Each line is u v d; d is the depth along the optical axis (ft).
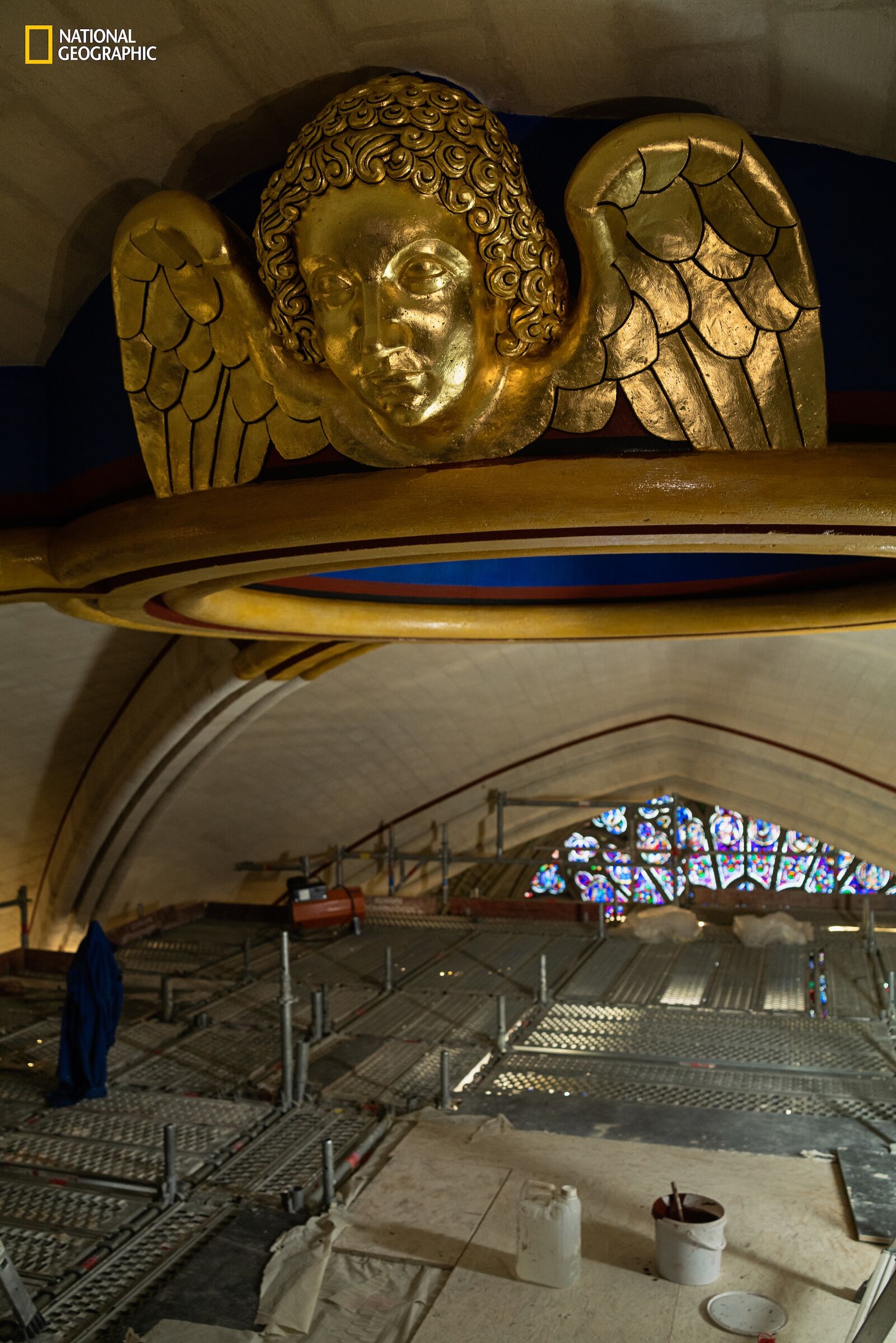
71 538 12.86
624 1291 15.66
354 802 47.32
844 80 8.96
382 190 8.37
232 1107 22.62
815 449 9.34
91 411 12.88
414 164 8.28
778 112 9.65
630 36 8.87
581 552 12.53
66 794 38.70
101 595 14.89
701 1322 14.93
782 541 11.50
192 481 10.87
